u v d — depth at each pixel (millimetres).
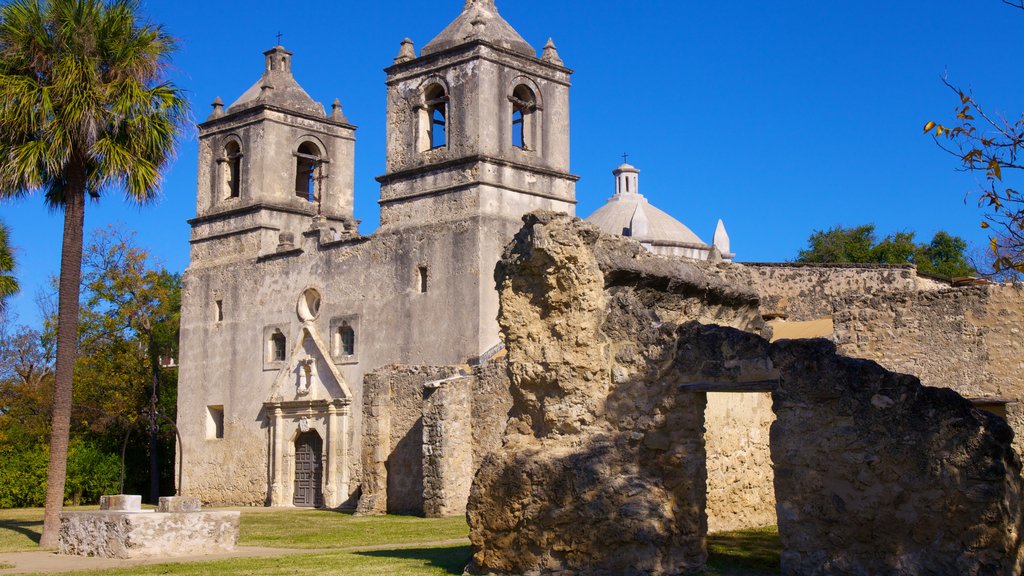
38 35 24641
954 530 12391
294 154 45094
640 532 13844
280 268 42594
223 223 45219
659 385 14422
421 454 31562
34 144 24500
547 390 15039
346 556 18219
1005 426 12438
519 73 39281
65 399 24281
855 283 33031
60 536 21188
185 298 46094
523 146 39781
